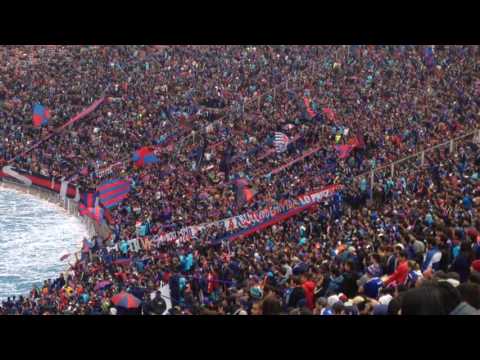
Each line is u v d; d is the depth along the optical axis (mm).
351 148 63594
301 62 103375
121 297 35062
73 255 69188
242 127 84000
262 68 104625
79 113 103750
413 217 34156
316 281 24016
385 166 56219
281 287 27000
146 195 70438
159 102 101000
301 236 44656
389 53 97562
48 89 111625
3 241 74125
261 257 36688
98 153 90875
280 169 66500
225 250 47031
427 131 64562
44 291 49344
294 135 77312
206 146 81188
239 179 60312
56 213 85750
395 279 19969
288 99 89938
